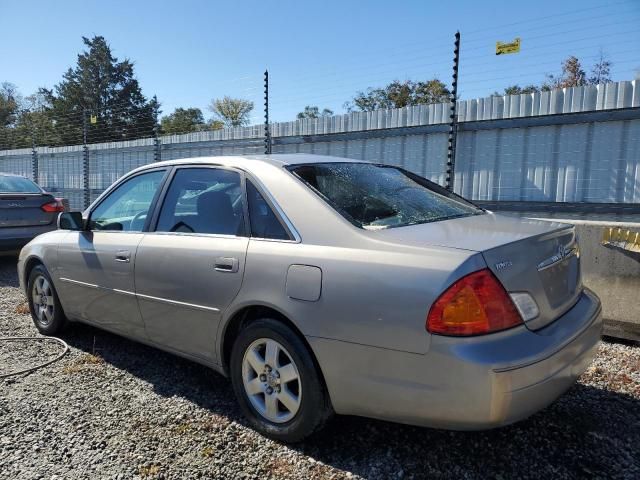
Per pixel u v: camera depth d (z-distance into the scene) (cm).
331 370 266
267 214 309
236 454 287
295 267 279
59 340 475
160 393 364
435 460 279
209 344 330
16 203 827
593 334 282
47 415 331
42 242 481
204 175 359
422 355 236
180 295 340
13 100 5775
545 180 789
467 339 228
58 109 5678
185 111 5481
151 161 1473
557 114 767
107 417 329
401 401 246
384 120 956
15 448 293
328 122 1047
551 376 239
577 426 310
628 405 336
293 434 288
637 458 279
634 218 711
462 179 868
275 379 295
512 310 237
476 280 231
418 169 920
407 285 242
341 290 260
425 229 279
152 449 292
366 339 251
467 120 852
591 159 746
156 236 366
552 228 295
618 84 712
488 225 296
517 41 794
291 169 325
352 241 270
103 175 1647
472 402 227
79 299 437
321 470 271
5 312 580
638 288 441
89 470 272
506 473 267
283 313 282
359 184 333
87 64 6003
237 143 1236
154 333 369
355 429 311
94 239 418
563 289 281
